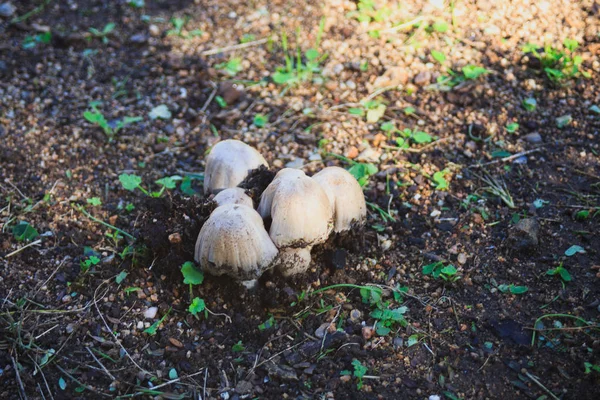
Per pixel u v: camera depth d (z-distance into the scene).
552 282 0.43
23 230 0.46
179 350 0.40
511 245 0.44
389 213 0.47
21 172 0.51
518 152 0.51
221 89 0.57
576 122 0.53
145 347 0.40
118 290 0.43
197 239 0.40
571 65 0.56
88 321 0.41
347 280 0.43
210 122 0.55
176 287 0.42
